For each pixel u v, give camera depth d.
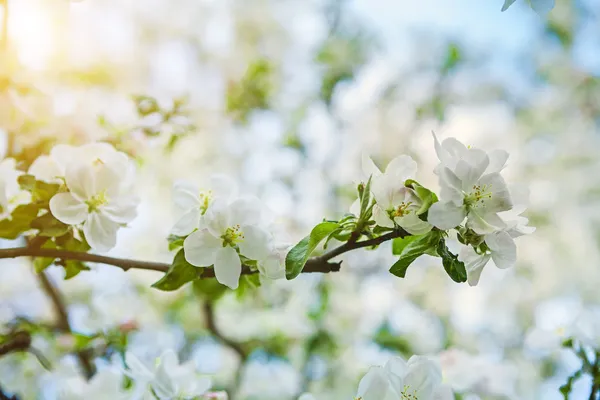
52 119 1.12
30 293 1.76
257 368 1.76
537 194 2.16
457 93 2.15
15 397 1.18
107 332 1.25
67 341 1.21
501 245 0.90
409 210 0.89
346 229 0.91
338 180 2.00
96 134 1.14
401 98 2.09
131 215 0.95
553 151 2.23
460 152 0.89
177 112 1.22
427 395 0.93
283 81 2.07
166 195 1.87
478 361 1.27
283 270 0.93
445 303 1.98
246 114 2.00
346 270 1.91
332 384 1.75
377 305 1.91
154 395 1.00
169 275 0.93
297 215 1.94
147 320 1.74
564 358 1.14
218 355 1.82
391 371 0.93
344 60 2.08
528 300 2.00
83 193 0.94
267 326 1.79
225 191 0.95
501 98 2.20
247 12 2.08
